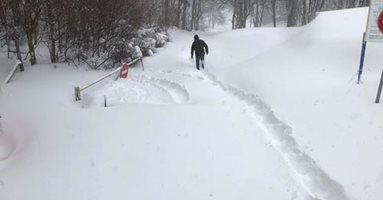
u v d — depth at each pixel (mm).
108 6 14695
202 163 5328
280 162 5246
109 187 4789
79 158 5609
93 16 14523
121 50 14484
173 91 10320
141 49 16469
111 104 9023
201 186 4738
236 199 4430
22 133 6621
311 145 5391
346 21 10586
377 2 6664
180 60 15203
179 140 6129
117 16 15133
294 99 7387
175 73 12422
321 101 6930
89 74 12711
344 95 6898
